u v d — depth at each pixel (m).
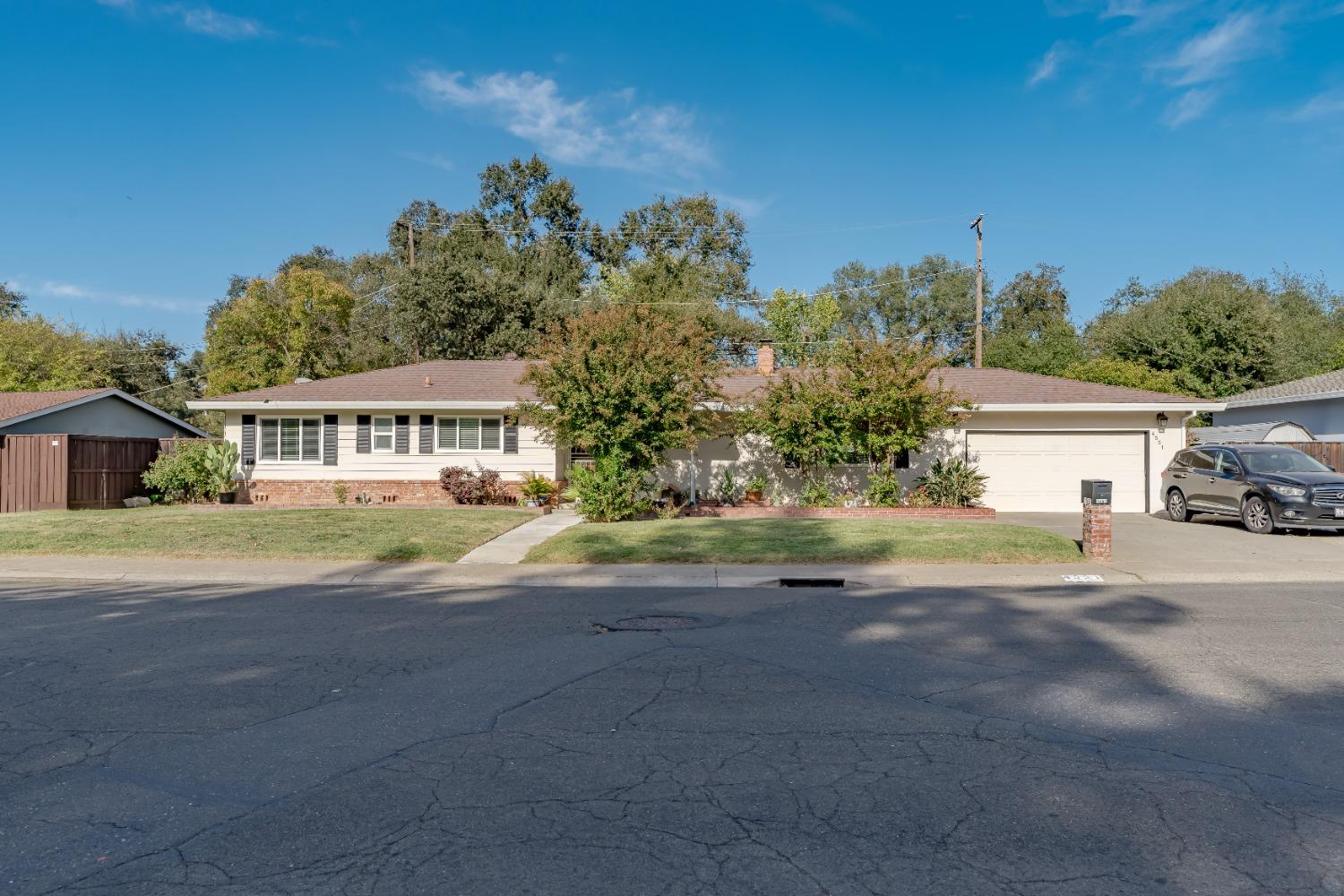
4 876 3.92
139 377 56.03
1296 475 18.03
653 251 55.09
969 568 13.77
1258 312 38.16
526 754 5.40
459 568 14.21
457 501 24.27
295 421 25.80
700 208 55.84
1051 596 11.38
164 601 11.40
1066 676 7.17
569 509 22.52
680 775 5.04
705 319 43.84
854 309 60.09
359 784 4.95
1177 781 4.94
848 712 6.23
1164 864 3.98
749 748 5.48
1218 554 15.07
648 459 19.97
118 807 4.66
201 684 7.11
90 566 14.57
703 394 20.75
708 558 14.36
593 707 6.37
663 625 9.45
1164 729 5.84
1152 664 7.57
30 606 11.09
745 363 46.81
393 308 44.25
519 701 6.55
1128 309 53.00
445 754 5.41
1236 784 4.90
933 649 8.23
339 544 15.90
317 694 6.77
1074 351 41.25
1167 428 23.86
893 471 23.27
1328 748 5.47
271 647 8.47
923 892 3.73
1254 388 36.56
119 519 18.95
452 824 4.40
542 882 3.82
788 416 21.00
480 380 27.20
